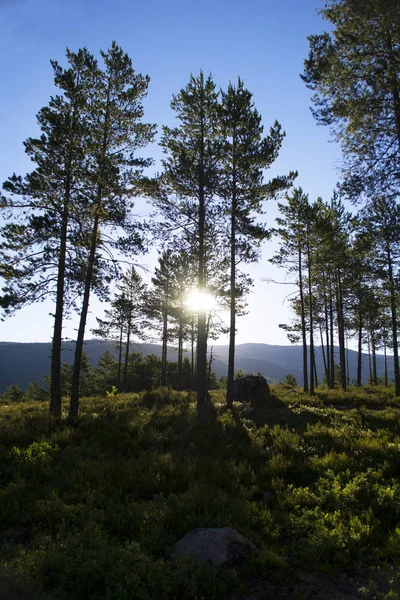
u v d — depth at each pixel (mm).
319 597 4840
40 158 16766
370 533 6160
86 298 16969
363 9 10406
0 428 13023
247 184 19344
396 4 9758
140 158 17375
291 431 13258
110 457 10039
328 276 30453
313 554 5656
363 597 4773
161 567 4969
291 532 6332
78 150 16375
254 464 9820
